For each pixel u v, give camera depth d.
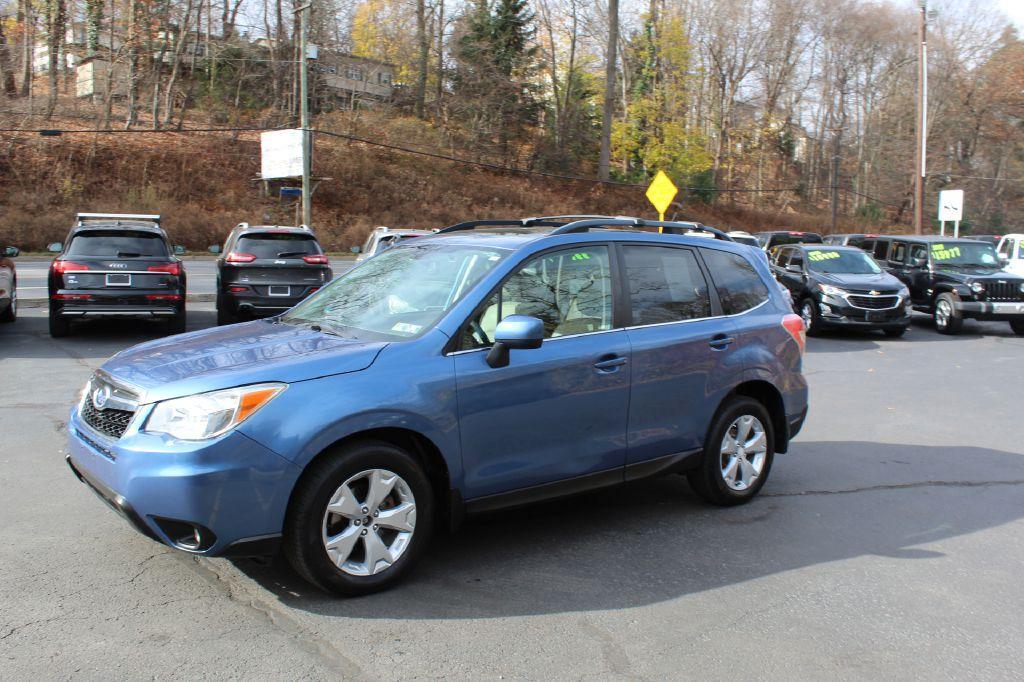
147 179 39.16
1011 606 4.13
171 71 47.09
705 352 5.24
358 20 53.59
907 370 12.08
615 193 51.62
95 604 3.83
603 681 3.30
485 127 51.56
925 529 5.26
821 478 6.39
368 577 3.97
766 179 64.94
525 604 3.99
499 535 4.95
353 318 4.64
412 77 54.56
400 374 4.02
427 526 4.16
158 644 3.48
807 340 15.63
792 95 63.69
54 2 40.44
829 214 63.56
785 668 3.45
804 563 4.63
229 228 38.34
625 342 4.84
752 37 55.47
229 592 3.99
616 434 4.82
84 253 12.06
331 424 3.78
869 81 65.06
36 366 10.09
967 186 61.44
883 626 3.87
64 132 35.53
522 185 50.94
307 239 13.61
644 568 4.49
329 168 45.03
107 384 4.02
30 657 3.34
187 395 3.69
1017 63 57.72
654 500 5.72
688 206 53.88
